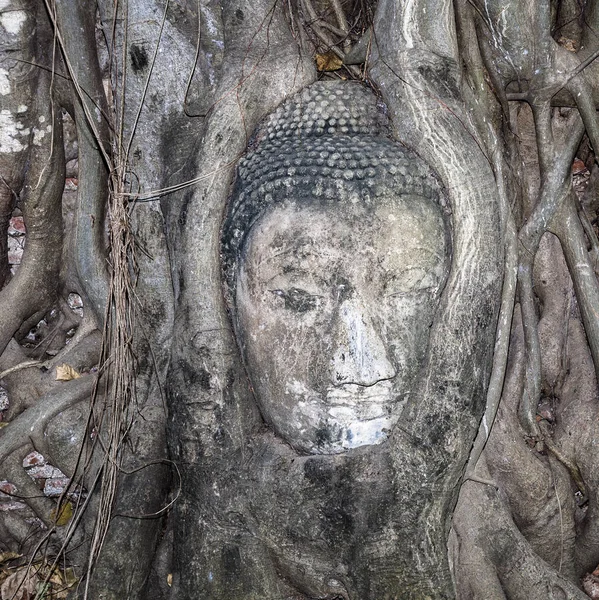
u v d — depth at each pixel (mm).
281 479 1189
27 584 1460
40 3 1495
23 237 1688
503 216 1325
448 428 1152
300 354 1152
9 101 1495
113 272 1289
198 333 1230
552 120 1469
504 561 1320
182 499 1265
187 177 1264
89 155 1496
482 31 1384
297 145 1183
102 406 1523
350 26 1461
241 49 1275
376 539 1146
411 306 1165
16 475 1526
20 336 1668
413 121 1188
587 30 1436
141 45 1382
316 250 1118
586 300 1420
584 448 1406
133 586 1283
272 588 1226
